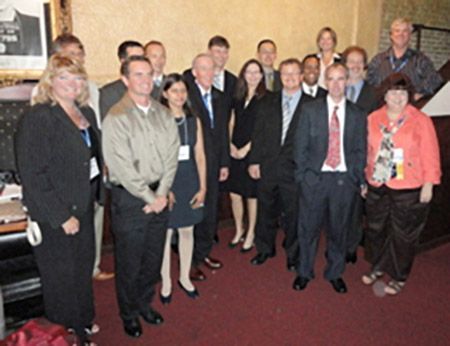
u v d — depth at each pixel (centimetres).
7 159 294
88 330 241
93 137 204
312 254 288
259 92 328
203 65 281
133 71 201
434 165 262
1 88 293
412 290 295
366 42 517
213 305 273
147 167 212
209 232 304
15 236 204
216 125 301
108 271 317
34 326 138
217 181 301
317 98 287
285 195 303
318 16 464
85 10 321
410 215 274
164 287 272
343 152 262
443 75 344
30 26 297
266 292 291
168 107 241
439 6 610
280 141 296
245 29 410
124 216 217
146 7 347
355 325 254
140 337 239
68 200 190
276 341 238
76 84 184
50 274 197
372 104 310
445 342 239
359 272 320
